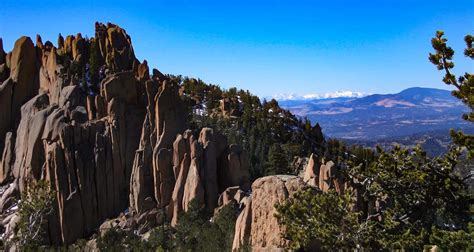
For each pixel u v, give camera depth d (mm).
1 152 133500
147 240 91188
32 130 120500
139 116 118188
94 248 90312
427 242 30578
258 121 158125
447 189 31234
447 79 22938
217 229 83000
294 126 172625
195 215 89875
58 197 104250
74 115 117812
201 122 140500
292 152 142000
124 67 142250
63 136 109000
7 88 139250
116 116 115125
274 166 120938
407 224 32312
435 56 22922
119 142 112938
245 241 56406
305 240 35625
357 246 32625
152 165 107188
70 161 107312
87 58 148000
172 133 107812
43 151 117875
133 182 106062
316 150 154125
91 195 107312
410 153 32438
